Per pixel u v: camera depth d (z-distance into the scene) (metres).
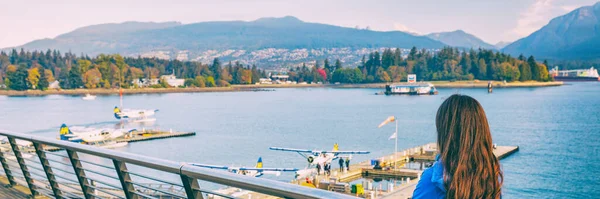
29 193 6.59
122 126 90.12
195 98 191.25
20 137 5.64
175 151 60.69
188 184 3.28
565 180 41.19
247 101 171.50
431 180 2.04
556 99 162.12
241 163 52.38
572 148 59.31
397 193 31.80
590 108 123.12
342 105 147.50
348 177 42.47
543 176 42.84
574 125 85.94
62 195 5.46
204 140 70.31
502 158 53.22
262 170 39.09
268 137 73.81
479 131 2.01
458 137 2.02
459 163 1.98
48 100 169.25
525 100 157.75
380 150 61.62
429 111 120.75
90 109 128.50
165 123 95.38
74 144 4.56
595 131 76.62
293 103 159.62
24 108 131.88
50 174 5.47
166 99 182.38
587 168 46.41
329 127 87.31
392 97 193.75
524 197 36.00
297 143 67.81
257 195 28.92
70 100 169.25
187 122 96.88
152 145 65.81
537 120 95.12
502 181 2.06
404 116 106.88
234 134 77.19
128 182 4.07
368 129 83.88
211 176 2.97
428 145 56.78
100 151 4.11
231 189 29.92
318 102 164.50
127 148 63.38
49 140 5.02
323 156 46.00
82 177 4.82
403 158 49.56
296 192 2.45
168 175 37.00
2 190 6.75
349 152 48.06
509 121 93.69
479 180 1.96
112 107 136.38
